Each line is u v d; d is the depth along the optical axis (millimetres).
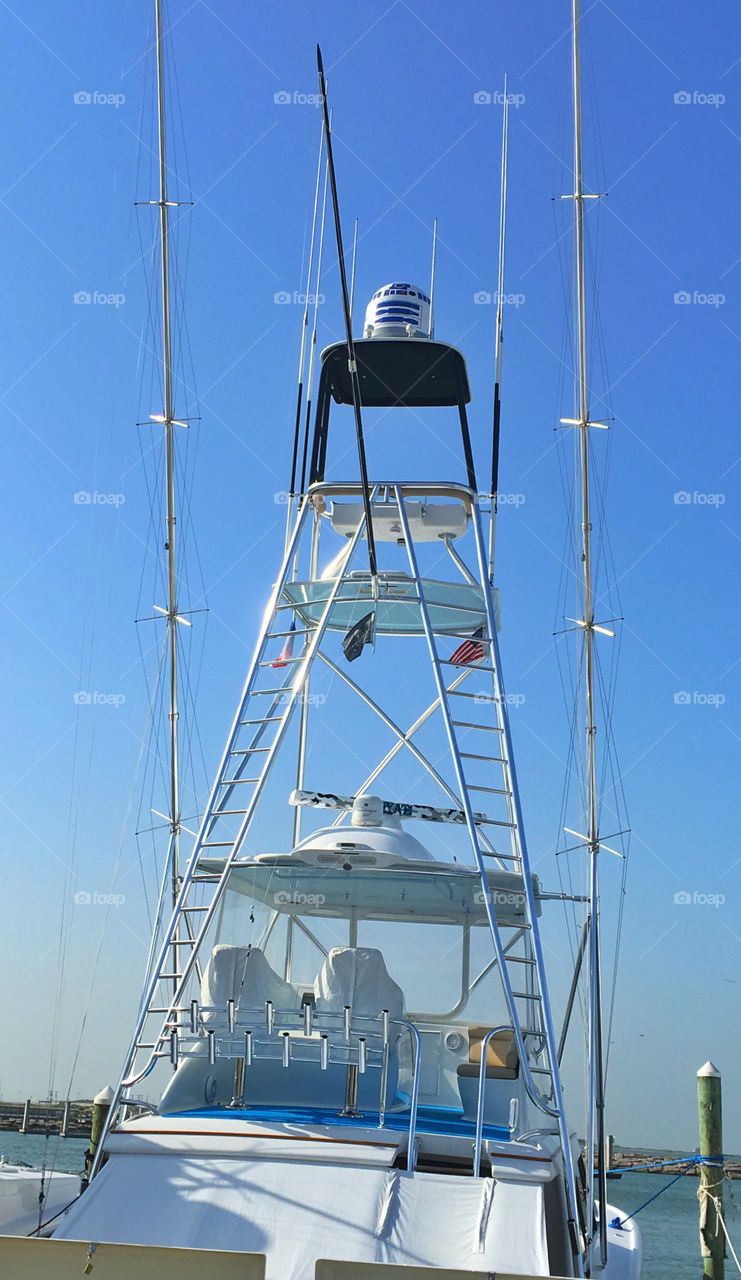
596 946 11258
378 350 12000
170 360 12820
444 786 11578
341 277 9797
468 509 11156
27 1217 10359
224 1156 7602
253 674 10297
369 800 10172
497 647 10328
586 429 13289
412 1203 7156
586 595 13008
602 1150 10656
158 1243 6957
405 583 10867
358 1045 8297
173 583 12953
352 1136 7730
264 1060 9344
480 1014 9602
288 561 10875
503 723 9953
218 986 8844
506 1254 6773
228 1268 5598
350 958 8688
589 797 12555
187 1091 9211
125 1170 7543
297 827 13000
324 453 12109
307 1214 7078
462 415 12047
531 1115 9211
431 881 9703
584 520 13164
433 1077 9492
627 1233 12906
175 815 12820
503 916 9797
